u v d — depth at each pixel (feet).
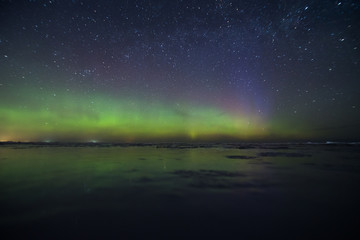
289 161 23.21
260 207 8.15
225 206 8.25
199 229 6.24
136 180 13.03
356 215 7.31
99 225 6.52
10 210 7.79
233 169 17.44
